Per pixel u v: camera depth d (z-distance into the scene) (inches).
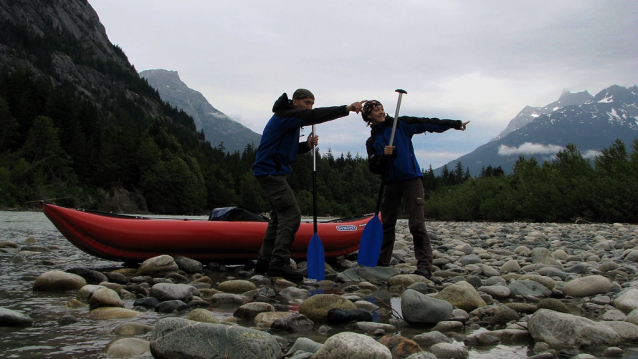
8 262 201.6
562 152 953.5
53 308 112.7
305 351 79.4
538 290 143.4
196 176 3144.7
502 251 262.5
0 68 6195.9
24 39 7190.0
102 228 185.6
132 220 192.5
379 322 107.7
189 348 72.7
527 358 79.6
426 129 179.0
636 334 89.2
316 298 111.5
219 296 126.3
